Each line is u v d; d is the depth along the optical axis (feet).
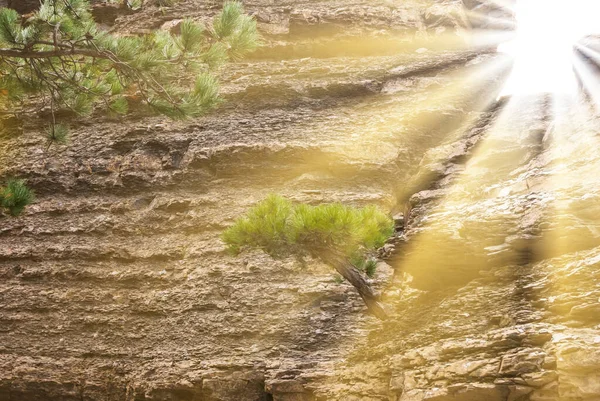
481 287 34.65
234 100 58.95
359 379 35.09
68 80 33.65
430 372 31.07
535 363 27.76
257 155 52.37
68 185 56.03
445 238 35.37
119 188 54.70
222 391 40.06
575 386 26.63
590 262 31.35
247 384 40.01
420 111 55.16
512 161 47.21
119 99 35.06
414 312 36.63
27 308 48.39
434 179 49.67
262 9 72.43
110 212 52.75
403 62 63.72
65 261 50.29
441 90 58.59
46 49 33.30
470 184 45.83
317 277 44.01
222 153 52.90
